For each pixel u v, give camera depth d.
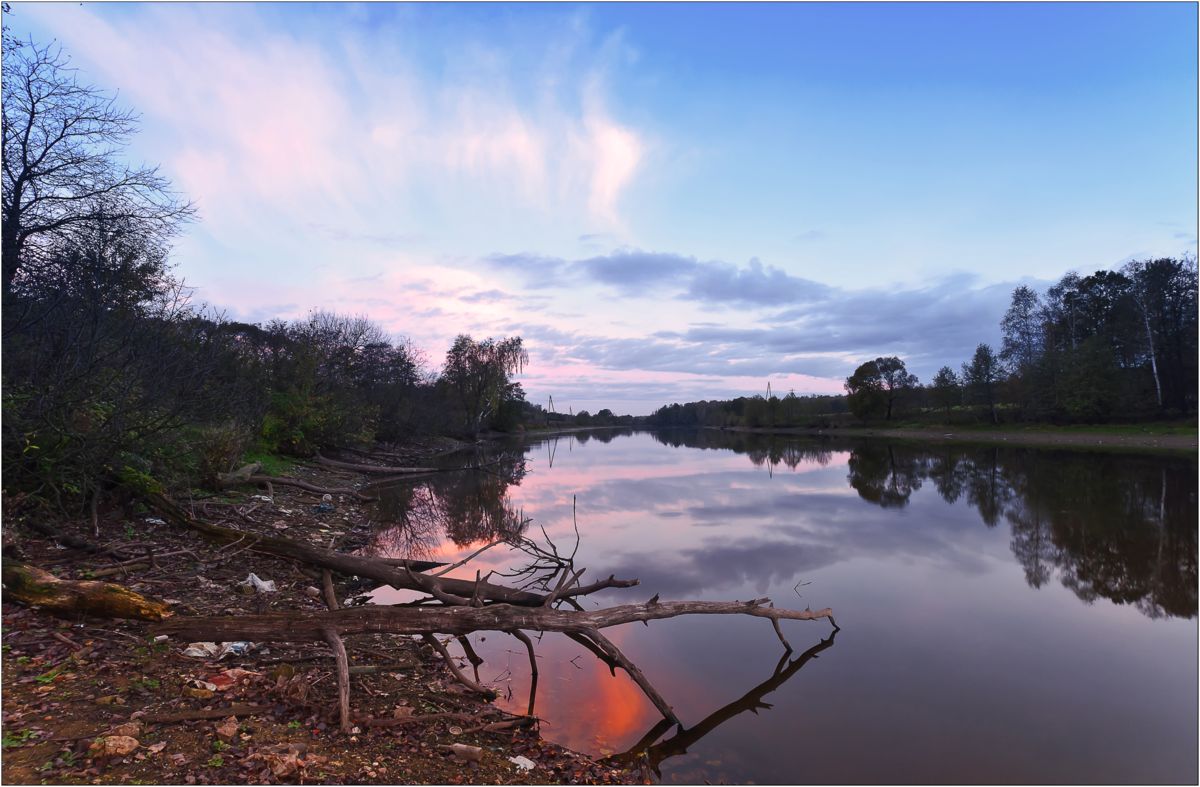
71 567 6.73
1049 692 5.86
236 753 3.55
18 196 11.41
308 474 19.78
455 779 3.85
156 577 7.11
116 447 8.25
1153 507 15.88
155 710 3.92
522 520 14.99
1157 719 5.34
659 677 6.19
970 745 4.90
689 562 10.84
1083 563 10.62
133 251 11.35
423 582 7.73
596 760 4.55
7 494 7.22
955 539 12.62
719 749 4.79
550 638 7.29
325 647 5.73
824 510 16.53
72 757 3.26
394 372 36.78
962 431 58.06
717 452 44.97
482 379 54.06
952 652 6.86
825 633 7.46
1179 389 45.94
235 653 5.23
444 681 5.70
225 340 11.40
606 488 21.88
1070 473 23.95
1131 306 48.41
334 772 3.59
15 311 7.57
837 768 4.53
